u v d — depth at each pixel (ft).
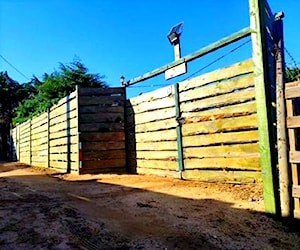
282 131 15.21
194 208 15.58
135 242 11.00
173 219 13.74
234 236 12.12
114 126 32.19
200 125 23.17
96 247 10.46
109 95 32.53
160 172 27.22
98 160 31.58
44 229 11.97
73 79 62.13
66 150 35.37
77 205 16.20
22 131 63.16
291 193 14.65
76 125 32.12
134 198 17.93
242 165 20.22
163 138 26.89
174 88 25.53
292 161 14.79
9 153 81.87
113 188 21.49
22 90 103.71
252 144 19.75
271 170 15.12
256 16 15.94
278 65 16.08
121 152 32.14
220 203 16.56
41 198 18.04
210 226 12.96
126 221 13.41
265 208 15.20
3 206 15.69
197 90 23.45
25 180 27.61
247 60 20.01
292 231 13.39
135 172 30.68
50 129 41.98
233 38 20.59
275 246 11.55
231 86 20.95
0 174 35.53
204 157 22.82
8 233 11.49
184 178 24.40
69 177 29.40
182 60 24.66
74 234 11.55
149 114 28.81
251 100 19.77
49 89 62.39
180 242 11.18
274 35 16.85
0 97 100.89
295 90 14.94
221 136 21.59
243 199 17.17
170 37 25.72
